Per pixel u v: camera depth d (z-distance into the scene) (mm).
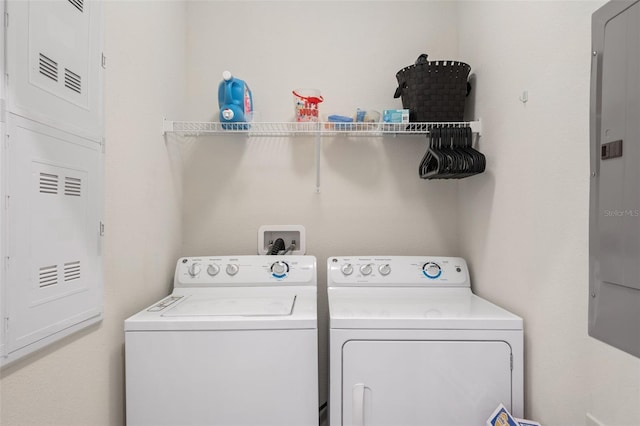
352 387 1204
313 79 1962
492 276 1518
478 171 1536
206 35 1965
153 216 1542
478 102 1677
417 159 1949
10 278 769
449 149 1621
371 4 1969
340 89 1962
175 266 1803
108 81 1175
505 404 1192
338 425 1203
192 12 1966
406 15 1964
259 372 1199
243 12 1970
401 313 1293
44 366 896
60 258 928
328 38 1971
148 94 1485
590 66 953
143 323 1191
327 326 1902
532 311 1204
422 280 1679
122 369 1267
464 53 1867
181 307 1372
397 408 1198
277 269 1666
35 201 841
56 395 938
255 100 1957
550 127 1125
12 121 772
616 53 842
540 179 1175
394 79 1966
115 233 1220
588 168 964
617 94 840
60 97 930
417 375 1204
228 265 1672
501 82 1445
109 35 1183
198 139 1937
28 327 818
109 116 1181
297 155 1946
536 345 1177
